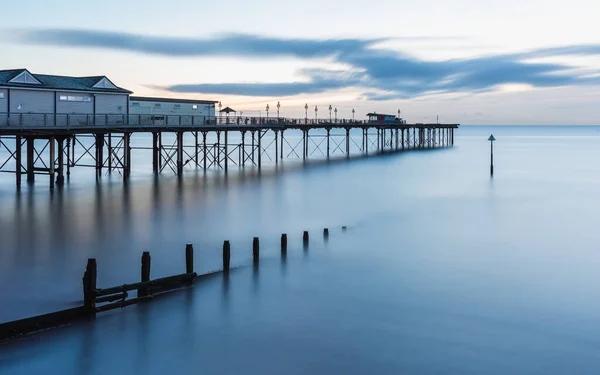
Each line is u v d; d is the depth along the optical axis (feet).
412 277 75.82
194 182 176.96
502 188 175.22
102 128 160.56
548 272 78.84
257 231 105.50
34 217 112.68
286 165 253.65
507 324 59.36
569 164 272.72
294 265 80.84
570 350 53.26
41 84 156.97
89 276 59.41
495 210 132.36
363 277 75.51
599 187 178.29
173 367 49.57
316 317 60.80
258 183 178.70
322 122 311.68
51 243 92.12
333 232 105.09
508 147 460.14
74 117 164.14
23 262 80.74
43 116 156.35
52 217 113.09
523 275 77.30
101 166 185.98
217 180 184.03
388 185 181.27
